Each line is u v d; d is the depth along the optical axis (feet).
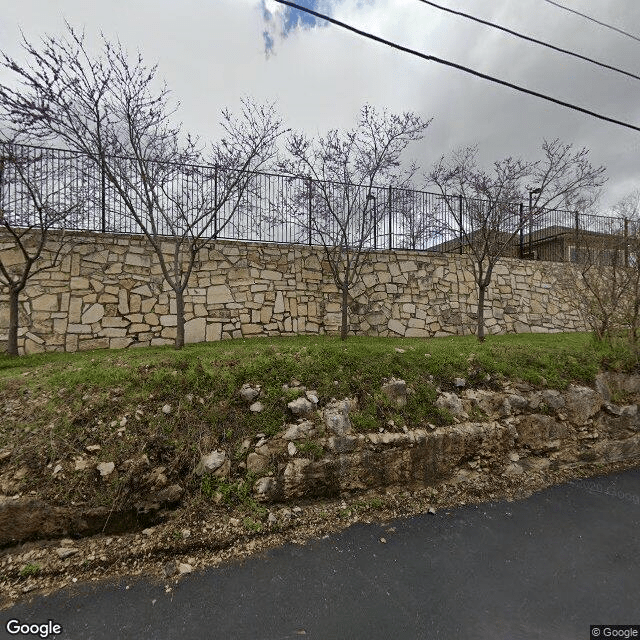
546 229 35.01
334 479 10.74
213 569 8.13
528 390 14.55
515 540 9.44
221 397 11.66
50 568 7.86
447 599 7.36
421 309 27.45
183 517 9.25
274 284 24.41
